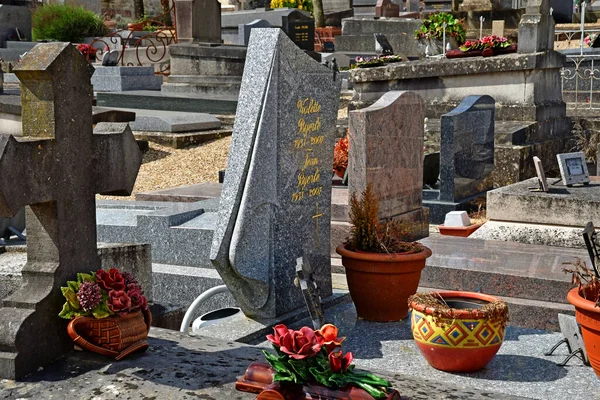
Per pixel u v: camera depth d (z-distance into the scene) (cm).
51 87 413
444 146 1012
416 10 3516
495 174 1182
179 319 679
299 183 626
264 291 604
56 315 425
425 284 678
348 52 2545
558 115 1353
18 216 706
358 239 627
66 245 432
